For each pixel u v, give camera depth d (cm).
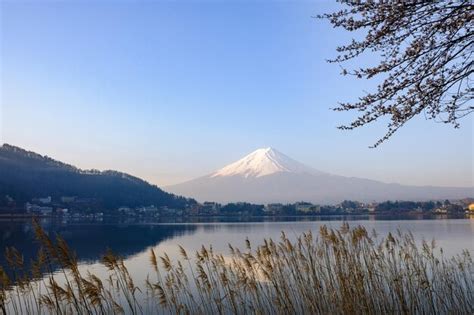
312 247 1249
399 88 597
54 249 914
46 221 14250
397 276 1119
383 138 646
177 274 1250
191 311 1238
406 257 1212
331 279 1162
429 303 1137
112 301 1058
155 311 1284
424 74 580
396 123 625
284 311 1127
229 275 1295
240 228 9962
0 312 950
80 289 973
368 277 1164
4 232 8219
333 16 621
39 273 956
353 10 598
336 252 1165
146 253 4522
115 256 1063
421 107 600
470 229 6397
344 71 630
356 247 1228
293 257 1245
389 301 1119
